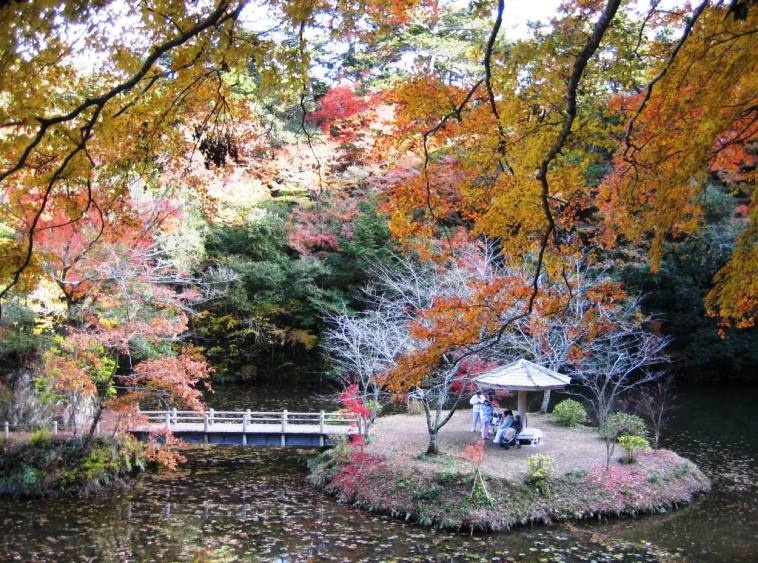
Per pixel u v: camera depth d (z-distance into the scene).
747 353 24.95
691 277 23.17
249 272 24.61
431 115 6.60
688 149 5.75
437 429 13.96
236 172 19.00
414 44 16.92
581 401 22.67
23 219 6.82
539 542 10.81
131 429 14.91
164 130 5.64
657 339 18.17
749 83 5.46
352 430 15.80
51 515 12.08
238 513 12.24
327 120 17.53
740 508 12.52
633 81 5.71
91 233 12.88
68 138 4.59
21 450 13.65
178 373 14.08
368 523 11.71
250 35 4.86
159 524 11.62
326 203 23.80
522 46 5.32
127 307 13.70
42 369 15.63
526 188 6.02
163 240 17.61
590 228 13.25
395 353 14.64
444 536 11.09
